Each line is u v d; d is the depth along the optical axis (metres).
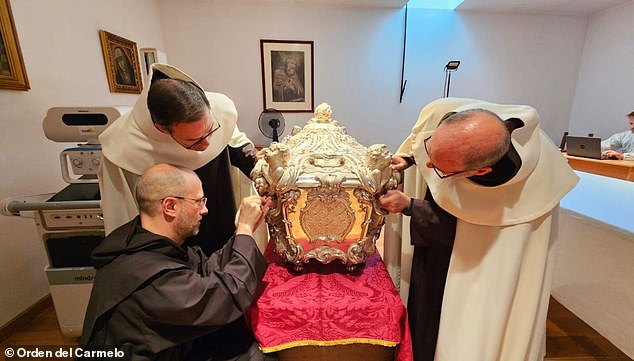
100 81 2.21
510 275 0.79
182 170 0.80
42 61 1.68
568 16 3.53
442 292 0.95
